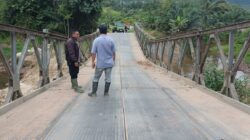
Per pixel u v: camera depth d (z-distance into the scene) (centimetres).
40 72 1094
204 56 1067
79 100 912
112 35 4969
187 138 575
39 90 1022
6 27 753
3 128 634
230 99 836
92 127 641
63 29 3712
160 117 716
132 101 895
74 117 717
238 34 3419
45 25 3634
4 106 758
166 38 1802
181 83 1256
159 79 1398
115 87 1150
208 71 1241
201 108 802
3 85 1931
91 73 1642
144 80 1361
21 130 621
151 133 603
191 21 5250
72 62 1045
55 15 3675
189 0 6106
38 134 596
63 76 1393
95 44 962
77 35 1062
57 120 691
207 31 1023
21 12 3612
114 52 976
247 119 696
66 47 1054
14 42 824
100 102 884
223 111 769
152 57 2480
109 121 685
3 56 760
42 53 1101
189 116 724
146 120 692
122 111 774
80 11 3706
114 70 1838
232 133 602
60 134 597
